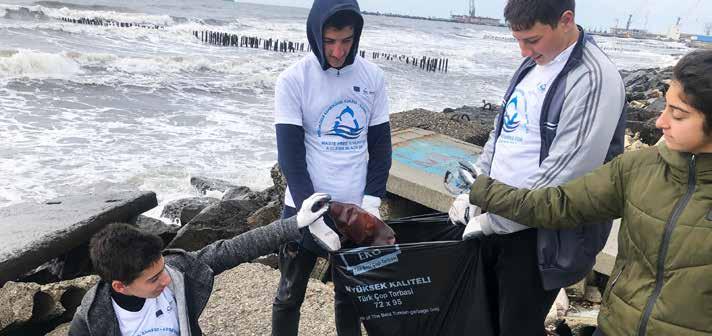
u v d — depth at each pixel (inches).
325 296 144.3
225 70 863.7
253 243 92.7
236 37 1350.9
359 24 94.8
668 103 68.1
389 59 1387.8
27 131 428.1
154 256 78.9
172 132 472.7
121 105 553.9
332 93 98.3
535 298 95.7
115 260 76.6
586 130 83.0
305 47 1437.0
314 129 100.3
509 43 2726.4
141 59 812.6
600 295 153.0
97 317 82.1
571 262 89.8
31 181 331.9
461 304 96.9
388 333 101.2
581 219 82.4
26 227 172.2
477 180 91.7
